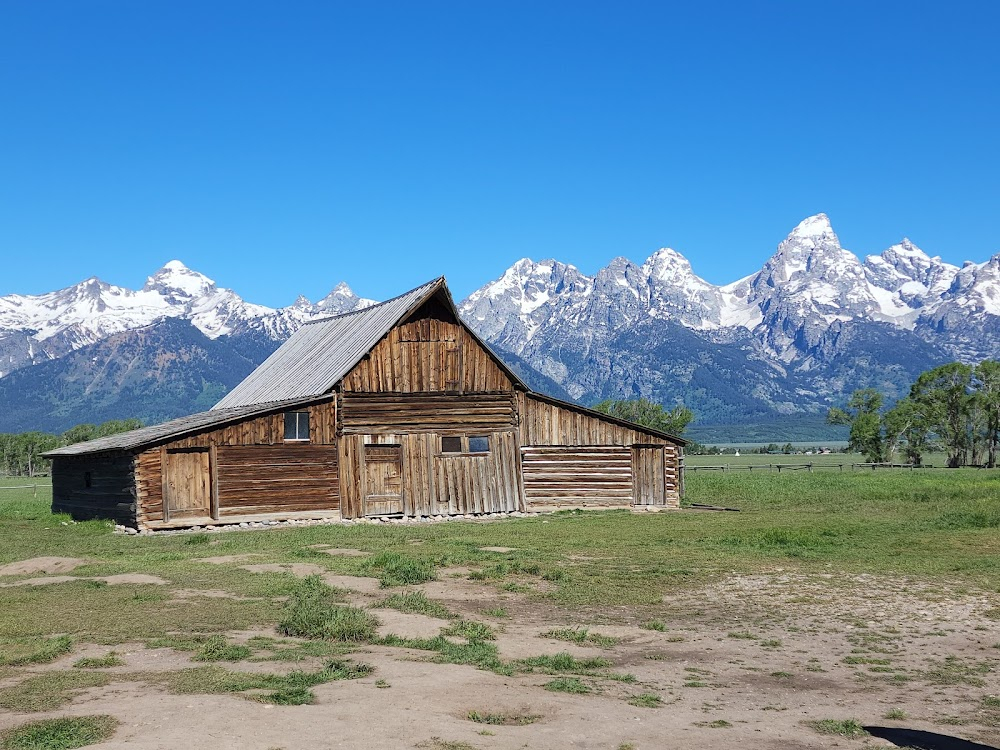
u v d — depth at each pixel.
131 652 14.78
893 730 11.54
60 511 47.59
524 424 46.56
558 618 18.52
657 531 34.50
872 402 131.25
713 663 15.05
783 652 15.81
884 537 31.31
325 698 11.96
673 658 15.36
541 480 46.59
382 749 9.91
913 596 20.48
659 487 47.94
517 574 23.61
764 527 34.94
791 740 11.02
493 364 46.22
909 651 15.87
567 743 10.52
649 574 23.50
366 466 43.50
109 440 44.84
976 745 11.03
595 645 16.23
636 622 18.16
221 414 47.53
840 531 32.94
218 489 40.00
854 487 57.59
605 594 20.84
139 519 38.03
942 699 13.10
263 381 54.81
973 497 48.66
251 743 9.98
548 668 14.46
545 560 26.06
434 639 15.95
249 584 21.41
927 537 31.05
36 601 19.22
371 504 43.31
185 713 11.08
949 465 115.25
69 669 13.59
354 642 15.88
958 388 113.88
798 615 18.73
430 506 44.38
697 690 13.38
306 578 22.11
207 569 24.00
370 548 29.59
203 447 40.00
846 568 24.31
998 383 112.19
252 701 11.72
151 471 38.69
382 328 44.44
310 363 49.94
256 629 16.77
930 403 115.12
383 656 14.70
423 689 12.54
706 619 18.44
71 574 23.25
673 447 48.41
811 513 42.38
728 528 35.09
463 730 10.73
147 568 24.27
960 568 24.09
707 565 25.05
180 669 13.59
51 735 10.23
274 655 14.61
